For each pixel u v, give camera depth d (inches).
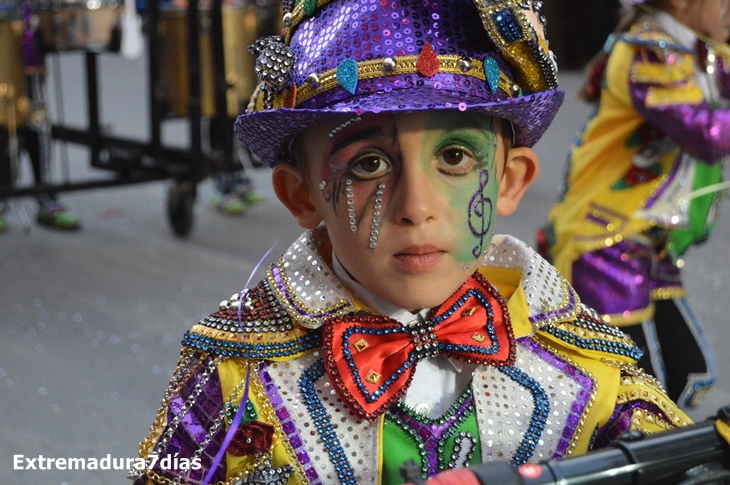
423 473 40.8
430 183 37.9
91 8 174.2
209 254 176.4
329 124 38.5
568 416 42.3
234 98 191.8
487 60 38.5
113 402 112.6
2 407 110.1
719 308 150.7
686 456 33.5
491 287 44.3
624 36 90.0
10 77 173.2
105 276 161.8
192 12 176.6
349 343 41.0
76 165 242.5
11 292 152.3
